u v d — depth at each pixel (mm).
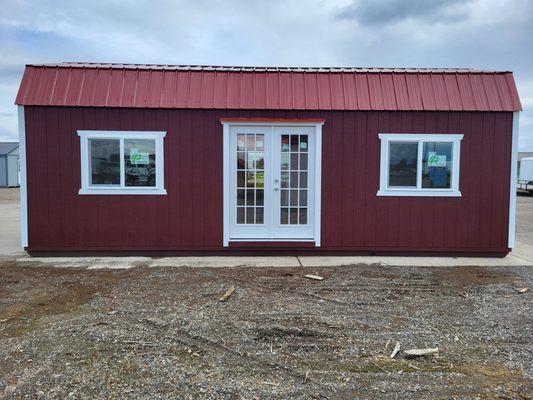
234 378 3270
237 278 6203
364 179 7750
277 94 7664
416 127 7688
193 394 3045
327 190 7746
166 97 7586
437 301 5168
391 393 3092
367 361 3576
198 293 5398
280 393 3066
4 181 34438
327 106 7574
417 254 7871
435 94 7723
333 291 5551
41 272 6562
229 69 7887
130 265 7066
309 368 3447
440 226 7824
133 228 7703
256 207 7809
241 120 7574
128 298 5191
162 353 3670
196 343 3877
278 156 7758
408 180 7793
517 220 14141
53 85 7559
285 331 4133
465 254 7891
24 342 3871
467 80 7855
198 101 7574
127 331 4121
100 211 7664
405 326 4336
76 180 7602
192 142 7652
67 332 4098
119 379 3238
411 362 3572
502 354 3727
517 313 4750
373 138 7707
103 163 7645
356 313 4688
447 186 7816
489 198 7812
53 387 3121
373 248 7832
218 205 7746
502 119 7727
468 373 3395
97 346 3797
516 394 3086
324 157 7711
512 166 7785
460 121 7707
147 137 7594
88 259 7500
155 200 7695
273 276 6336
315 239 7781
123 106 7473
